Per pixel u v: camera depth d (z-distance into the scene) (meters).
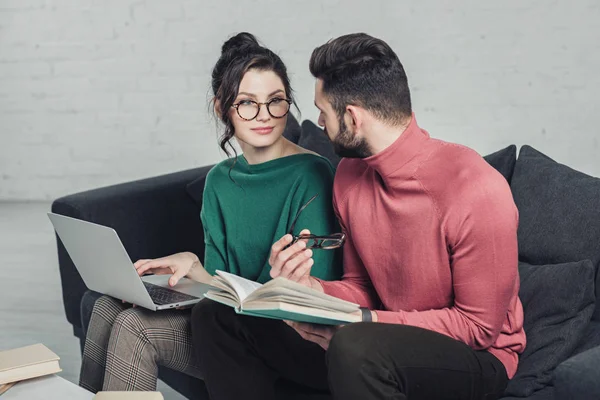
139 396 1.50
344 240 1.73
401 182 1.60
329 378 1.45
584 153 3.99
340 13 4.21
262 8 4.33
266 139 1.88
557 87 3.97
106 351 1.87
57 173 4.87
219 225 2.05
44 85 4.77
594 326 1.74
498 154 2.08
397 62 1.58
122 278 1.75
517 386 1.63
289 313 1.44
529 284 1.78
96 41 4.63
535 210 1.90
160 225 2.50
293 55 4.32
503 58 4.02
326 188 1.91
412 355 1.42
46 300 3.41
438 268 1.60
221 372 1.71
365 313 1.56
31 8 4.68
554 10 3.91
